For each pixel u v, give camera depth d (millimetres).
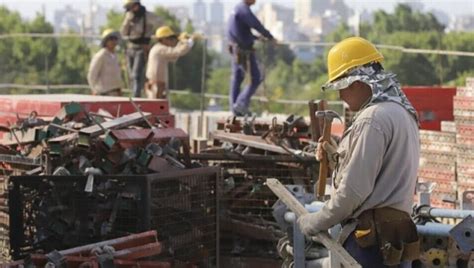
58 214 8641
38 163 9102
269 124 10688
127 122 9188
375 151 6449
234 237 9852
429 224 7289
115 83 17719
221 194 9883
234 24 17203
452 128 11094
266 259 9672
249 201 9930
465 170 10914
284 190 7098
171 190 8719
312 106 8109
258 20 17141
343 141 6648
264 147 9938
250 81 17312
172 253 8719
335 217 6570
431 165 11250
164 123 10133
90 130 8797
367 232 6594
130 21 18672
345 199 6480
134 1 18734
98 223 8547
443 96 12656
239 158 9883
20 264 7293
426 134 11289
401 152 6543
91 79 17625
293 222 7500
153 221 8531
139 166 8750
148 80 18422
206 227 9078
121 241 7664
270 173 9891
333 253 6770
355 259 6680
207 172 9039
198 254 8992
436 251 7348
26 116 10789
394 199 6574
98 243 7672
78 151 8844
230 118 11062
